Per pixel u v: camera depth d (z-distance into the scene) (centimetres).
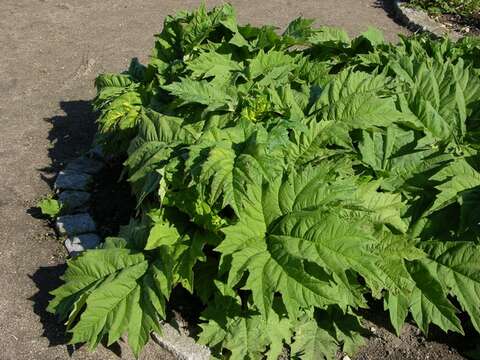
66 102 236
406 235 122
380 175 130
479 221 121
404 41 177
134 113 167
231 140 124
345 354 132
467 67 155
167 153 128
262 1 353
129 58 276
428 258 124
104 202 178
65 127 218
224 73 157
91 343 116
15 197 181
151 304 117
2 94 239
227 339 122
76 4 338
